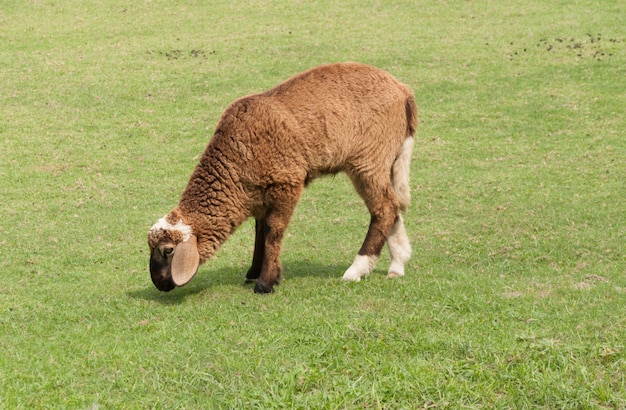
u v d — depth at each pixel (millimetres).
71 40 22453
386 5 25297
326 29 22891
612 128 15914
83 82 19266
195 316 7605
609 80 18547
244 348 6547
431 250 10328
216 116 17266
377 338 6551
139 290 8844
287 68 19781
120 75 19719
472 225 11422
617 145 14984
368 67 8922
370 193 8812
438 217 11977
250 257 10383
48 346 6863
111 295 8602
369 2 25656
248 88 18641
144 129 16672
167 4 25875
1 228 11781
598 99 17500
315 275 9227
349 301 7824
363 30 22719
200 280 9234
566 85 18406
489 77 19125
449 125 16578
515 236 10711
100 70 20047
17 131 16438
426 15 24141
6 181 14000
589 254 9664
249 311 7668
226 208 8266
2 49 21641
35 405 5625
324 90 8516
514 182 13398
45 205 12883
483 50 20875
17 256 10516
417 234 11141
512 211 11945
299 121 8281
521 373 5766
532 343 6184
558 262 9438
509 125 16438
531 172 13867
